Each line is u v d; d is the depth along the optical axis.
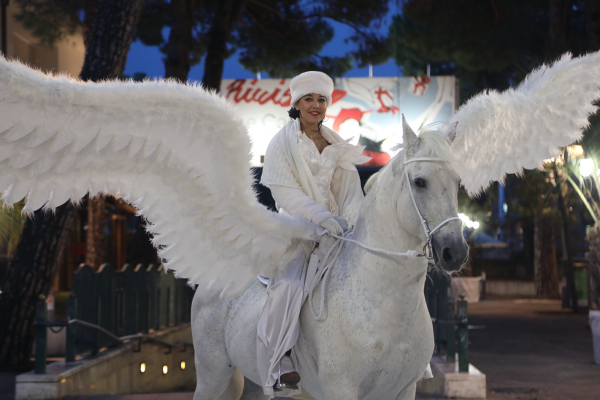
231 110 3.10
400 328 3.03
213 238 3.41
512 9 18.78
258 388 4.21
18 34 16.69
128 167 3.12
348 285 3.15
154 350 10.22
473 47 19.28
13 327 9.07
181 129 3.08
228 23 15.47
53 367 7.21
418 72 23.78
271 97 16.88
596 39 13.55
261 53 19.78
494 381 8.26
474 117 3.33
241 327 3.63
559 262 28.25
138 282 10.17
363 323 3.04
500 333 13.94
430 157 2.79
